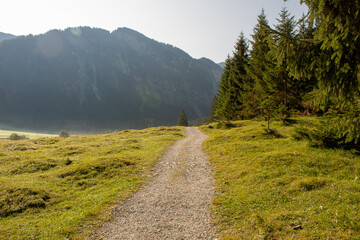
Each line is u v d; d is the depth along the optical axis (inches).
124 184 623.2
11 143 1365.7
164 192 565.3
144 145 1213.7
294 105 1333.7
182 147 1170.6
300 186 479.2
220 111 2175.2
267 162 667.4
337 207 367.2
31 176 701.9
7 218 438.9
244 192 511.5
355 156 609.9
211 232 370.0
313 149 711.7
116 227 398.9
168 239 355.6
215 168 738.2
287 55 358.9
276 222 357.4
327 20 295.4
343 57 311.1
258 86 1311.5
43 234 374.0
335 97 352.5
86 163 794.8
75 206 493.4
